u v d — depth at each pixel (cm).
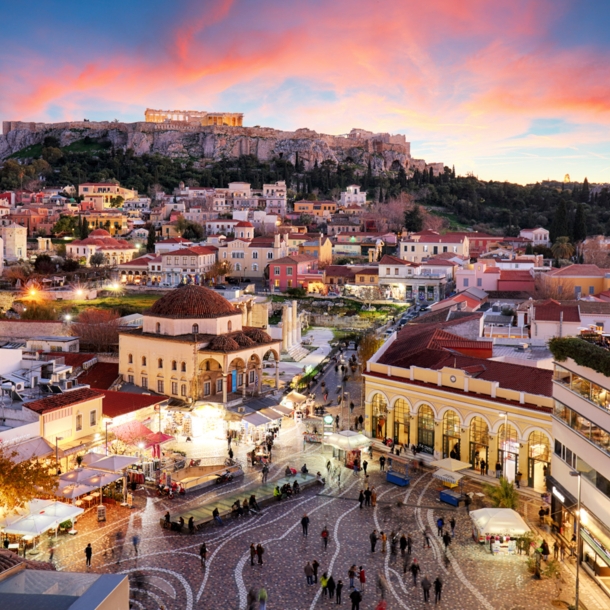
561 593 4966
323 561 5412
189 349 8938
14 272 19425
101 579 2792
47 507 5588
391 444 8212
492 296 16188
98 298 18662
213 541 5747
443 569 5316
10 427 6912
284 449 8200
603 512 5059
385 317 16975
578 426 5575
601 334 5947
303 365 12238
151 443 7350
